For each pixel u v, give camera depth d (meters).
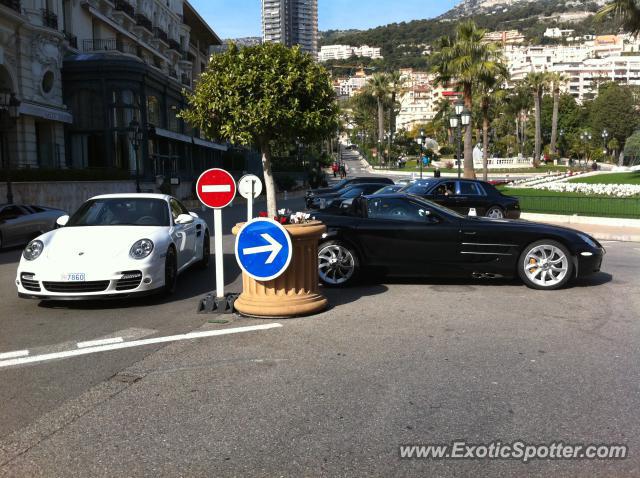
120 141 33.38
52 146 31.42
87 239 7.47
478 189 17.20
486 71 35.53
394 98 92.56
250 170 62.78
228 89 10.27
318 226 6.89
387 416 3.93
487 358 5.16
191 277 9.76
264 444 3.54
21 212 15.62
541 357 5.20
